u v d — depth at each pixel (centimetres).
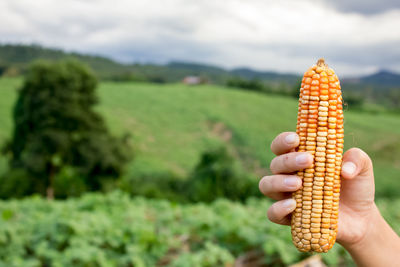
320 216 154
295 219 158
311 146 157
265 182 166
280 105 7506
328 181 155
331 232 155
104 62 17538
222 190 1535
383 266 172
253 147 4972
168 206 771
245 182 1576
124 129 5419
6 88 6444
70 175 2048
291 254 509
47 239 581
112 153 2712
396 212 770
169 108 6744
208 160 1773
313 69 162
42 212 717
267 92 10362
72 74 2744
